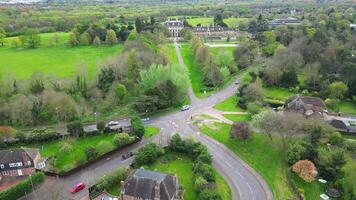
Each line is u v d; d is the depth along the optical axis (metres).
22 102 165.75
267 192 117.12
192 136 156.00
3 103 169.00
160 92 184.88
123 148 144.50
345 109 183.62
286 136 146.00
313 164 123.06
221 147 147.00
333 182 119.75
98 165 132.38
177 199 106.88
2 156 125.19
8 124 165.12
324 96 194.12
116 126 163.88
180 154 139.38
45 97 170.00
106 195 112.94
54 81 190.50
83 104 179.88
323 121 151.75
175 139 140.88
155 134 157.75
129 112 181.50
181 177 123.12
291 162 129.12
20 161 124.69
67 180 122.69
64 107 167.38
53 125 166.50
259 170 130.25
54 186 116.69
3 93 180.75
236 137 146.12
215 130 161.50
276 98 196.50
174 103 191.62
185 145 138.00
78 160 133.00
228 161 136.50
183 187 116.25
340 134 148.62
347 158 134.25
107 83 199.62
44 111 168.50
